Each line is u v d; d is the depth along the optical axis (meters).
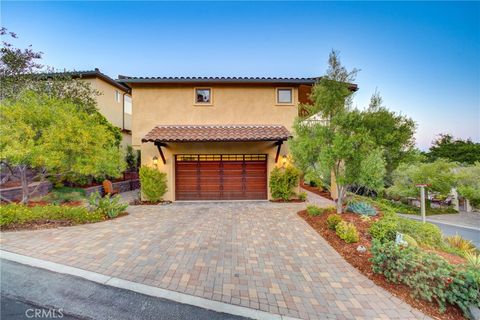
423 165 14.52
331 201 14.05
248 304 4.12
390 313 3.96
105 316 3.69
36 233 7.38
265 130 13.59
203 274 5.11
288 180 13.84
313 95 10.17
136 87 14.24
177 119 14.34
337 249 6.64
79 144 9.34
